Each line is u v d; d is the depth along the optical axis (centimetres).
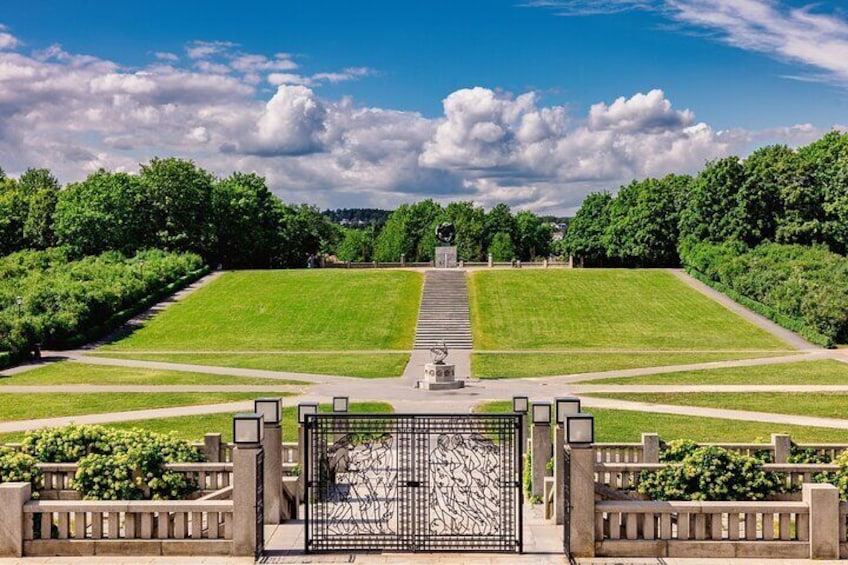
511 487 1938
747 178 11144
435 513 1975
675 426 3888
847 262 8731
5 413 4325
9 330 6462
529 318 8194
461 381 5184
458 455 2214
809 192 10956
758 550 1781
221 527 1881
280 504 2070
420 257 17275
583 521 1784
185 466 2131
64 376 5703
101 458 2056
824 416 4134
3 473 2066
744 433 3734
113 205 11456
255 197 13088
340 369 6022
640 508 1800
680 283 9625
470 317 8244
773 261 9112
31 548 1809
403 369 6031
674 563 1753
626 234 12988
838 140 11662
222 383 5362
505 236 16388
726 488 1959
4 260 10312
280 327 7962
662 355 6644
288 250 14225
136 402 4631
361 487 2412
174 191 12000
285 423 4028
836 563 1739
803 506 1780
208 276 10412
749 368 5909
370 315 8319
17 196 13162
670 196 12862
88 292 7819
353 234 18412
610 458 2592
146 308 8712
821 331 7319
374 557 1809
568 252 14638
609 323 7988
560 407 2033
